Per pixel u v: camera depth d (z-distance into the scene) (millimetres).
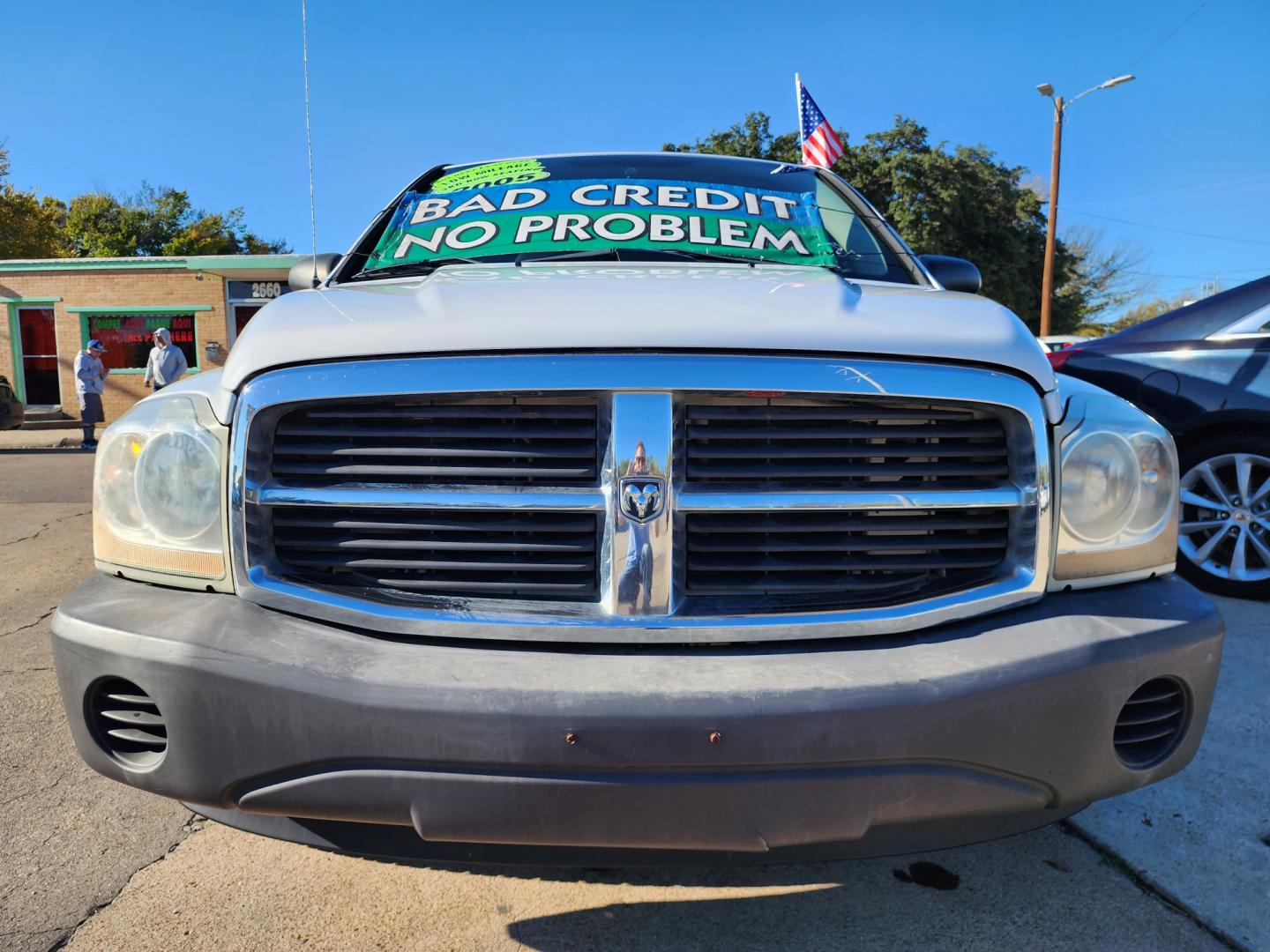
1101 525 1804
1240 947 1958
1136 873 2227
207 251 38562
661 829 1515
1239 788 2607
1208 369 4246
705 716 1485
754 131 28375
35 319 20969
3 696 3299
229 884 2199
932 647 1645
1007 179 28266
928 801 1560
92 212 38031
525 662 1586
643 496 1640
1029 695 1584
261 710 1566
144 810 2551
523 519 1691
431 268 2615
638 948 1968
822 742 1505
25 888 2172
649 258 2623
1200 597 1823
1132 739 1710
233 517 1717
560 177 3146
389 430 1713
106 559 1895
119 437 1883
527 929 2029
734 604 1689
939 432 1757
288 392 1706
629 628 1635
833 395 1694
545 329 1697
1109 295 44094
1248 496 4211
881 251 2820
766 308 1814
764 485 1702
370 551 1725
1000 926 2033
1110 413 1872
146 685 1634
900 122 26703
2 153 30312
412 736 1512
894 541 1742
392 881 2221
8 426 17453
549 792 1506
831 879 2223
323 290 2168
